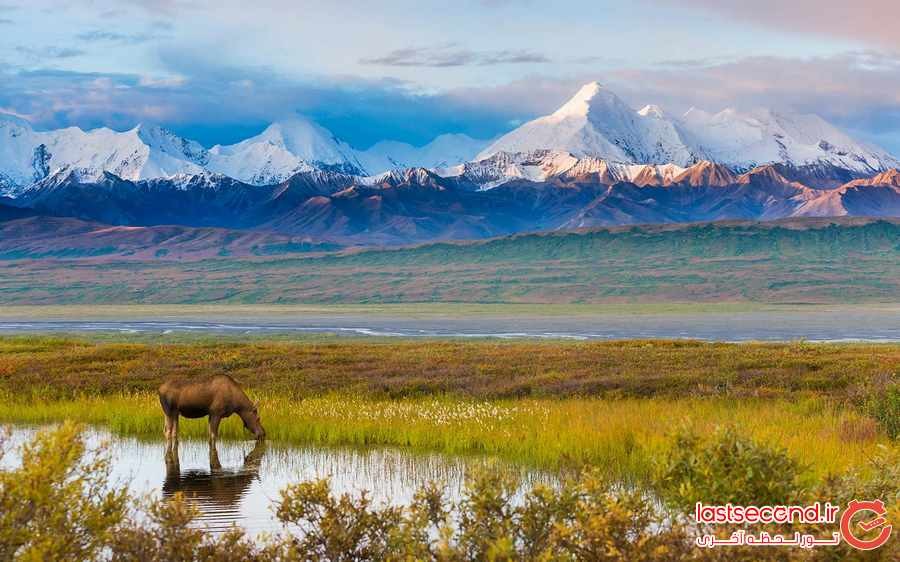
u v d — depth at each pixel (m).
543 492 20.14
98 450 22.25
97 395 61.34
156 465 39.25
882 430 41.22
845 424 42.12
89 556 19.02
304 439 46.09
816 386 64.38
